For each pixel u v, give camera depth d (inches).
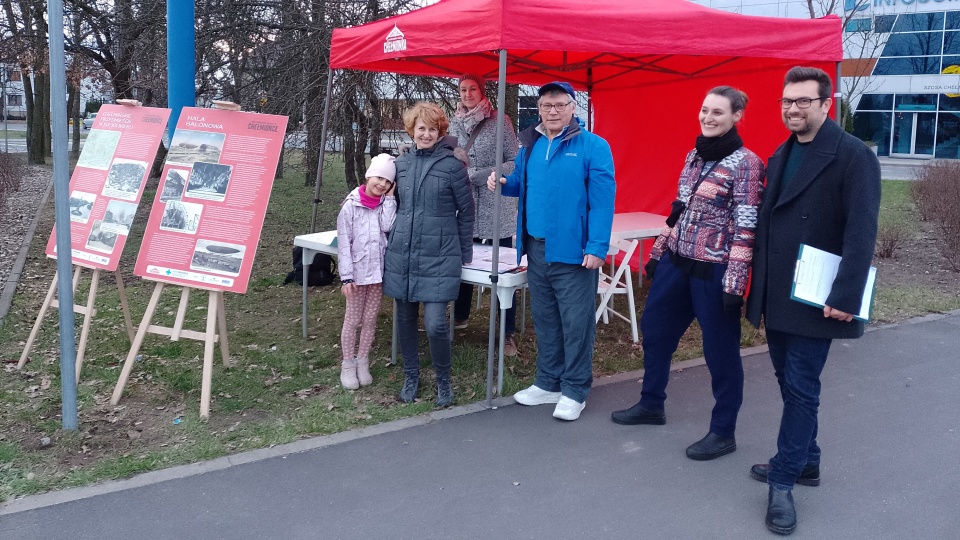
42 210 504.7
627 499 127.6
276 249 377.4
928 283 310.2
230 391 175.9
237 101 444.5
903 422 160.2
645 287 285.7
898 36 1282.0
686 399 174.4
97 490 130.0
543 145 158.4
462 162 161.9
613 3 182.2
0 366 188.2
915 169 652.7
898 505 125.0
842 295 108.2
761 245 121.3
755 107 245.3
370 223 169.9
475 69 267.6
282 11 429.1
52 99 142.0
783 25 193.9
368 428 156.9
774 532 116.7
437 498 128.0
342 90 386.0
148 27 461.1
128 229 170.7
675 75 269.7
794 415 117.2
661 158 288.0
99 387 176.2
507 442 150.6
